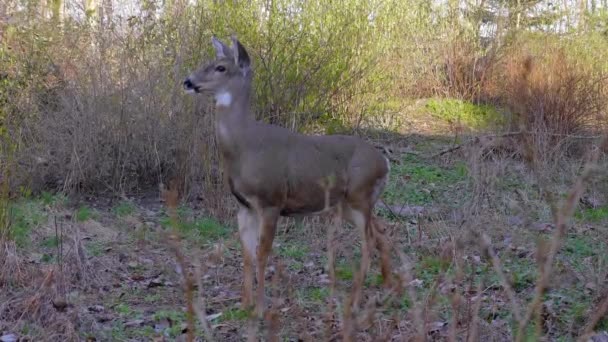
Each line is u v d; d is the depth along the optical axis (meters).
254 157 7.21
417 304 5.48
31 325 6.85
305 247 9.22
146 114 11.17
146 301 7.68
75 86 11.16
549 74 12.99
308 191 7.43
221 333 6.88
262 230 7.28
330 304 5.14
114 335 6.85
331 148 7.57
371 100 14.42
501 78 16.33
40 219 9.52
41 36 11.41
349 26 13.32
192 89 7.29
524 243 8.95
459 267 5.68
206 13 11.93
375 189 7.79
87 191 11.02
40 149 10.86
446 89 17.11
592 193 10.72
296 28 12.46
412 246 8.97
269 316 5.16
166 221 9.85
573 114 12.75
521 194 10.25
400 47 16.34
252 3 12.17
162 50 11.47
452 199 10.91
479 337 6.26
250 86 7.34
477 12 17.77
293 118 11.53
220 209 10.23
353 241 9.13
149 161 11.28
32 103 10.99
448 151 12.97
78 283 7.96
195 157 10.90
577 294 7.47
